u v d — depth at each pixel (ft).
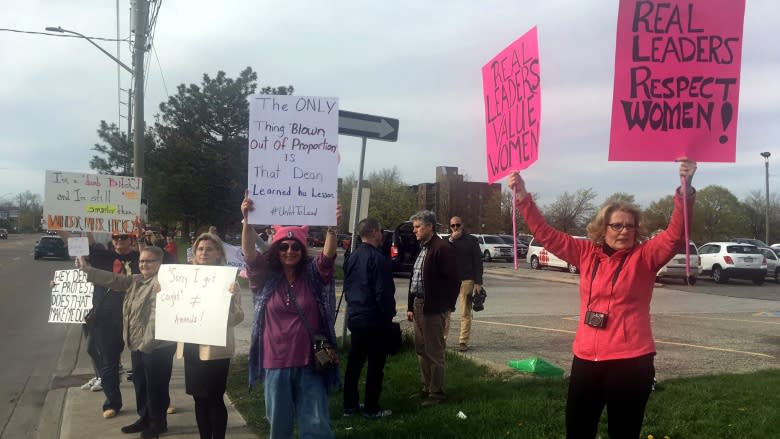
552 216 187.83
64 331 35.88
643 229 11.43
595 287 11.19
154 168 81.20
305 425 12.71
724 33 11.55
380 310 18.07
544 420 16.66
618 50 11.70
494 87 13.96
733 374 22.77
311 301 13.32
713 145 11.46
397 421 17.51
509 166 13.30
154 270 16.70
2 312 43.29
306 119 14.12
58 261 108.47
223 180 83.15
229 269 13.92
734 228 214.48
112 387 18.85
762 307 52.95
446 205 221.46
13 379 24.85
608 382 10.85
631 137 11.68
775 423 16.38
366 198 31.35
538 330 35.63
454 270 19.19
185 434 17.15
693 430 15.94
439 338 19.27
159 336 14.14
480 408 17.98
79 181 21.89
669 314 46.29
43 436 17.74
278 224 13.96
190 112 82.17
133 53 55.31
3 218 419.33
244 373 23.80
